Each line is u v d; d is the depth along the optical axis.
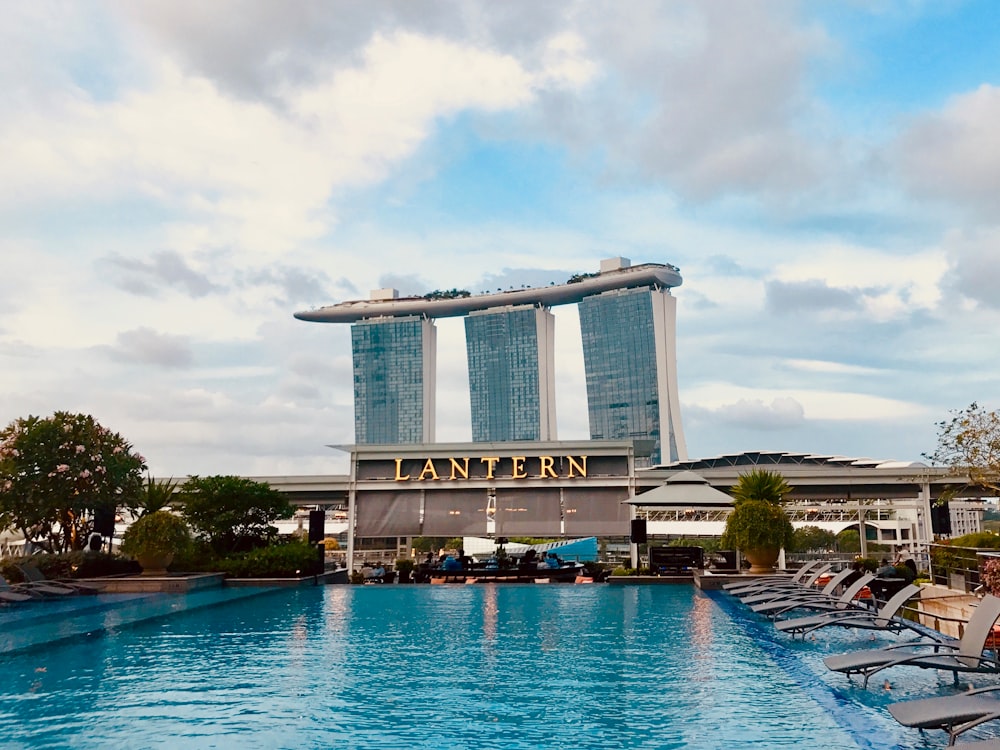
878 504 51.47
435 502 39.34
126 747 7.63
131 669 11.96
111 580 24.09
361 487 40.03
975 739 7.70
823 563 26.47
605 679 10.99
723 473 43.41
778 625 14.45
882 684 10.56
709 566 30.23
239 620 18.62
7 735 8.11
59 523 29.78
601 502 38.16
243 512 31.80
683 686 10.49
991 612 9.80
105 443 28.91
